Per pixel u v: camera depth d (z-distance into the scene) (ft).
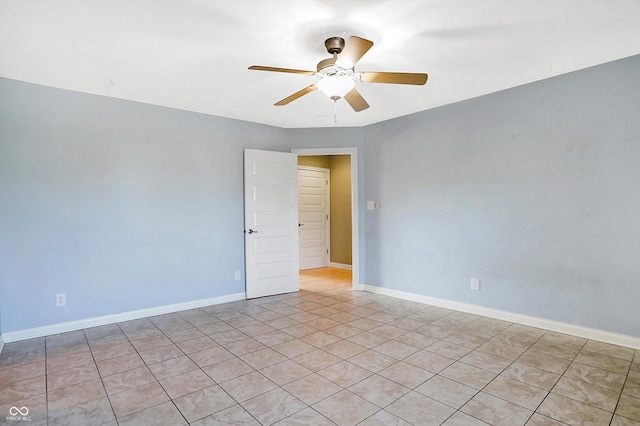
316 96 11.73
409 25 7.29
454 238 12.81
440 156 13.16
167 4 6.39
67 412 6.42
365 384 7.40
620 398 6.79
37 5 6.36
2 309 9.82
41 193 10.39
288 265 15.72
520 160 11.09
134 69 9.36
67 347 9.50
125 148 11.84
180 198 13.01
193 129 13.33
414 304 13.69
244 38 7.74
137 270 12.07
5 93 9.89
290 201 15.79
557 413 6.31
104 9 6.53
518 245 11.17
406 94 11.70
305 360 8.60
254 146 15.10
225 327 11.09
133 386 7.37
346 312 12.67
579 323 10.00
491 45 8.25
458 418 6.19
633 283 9.11
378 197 15.42
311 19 6.99
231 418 6.23
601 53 8.80
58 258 10.66
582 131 9.87
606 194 9.50
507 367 8.13
